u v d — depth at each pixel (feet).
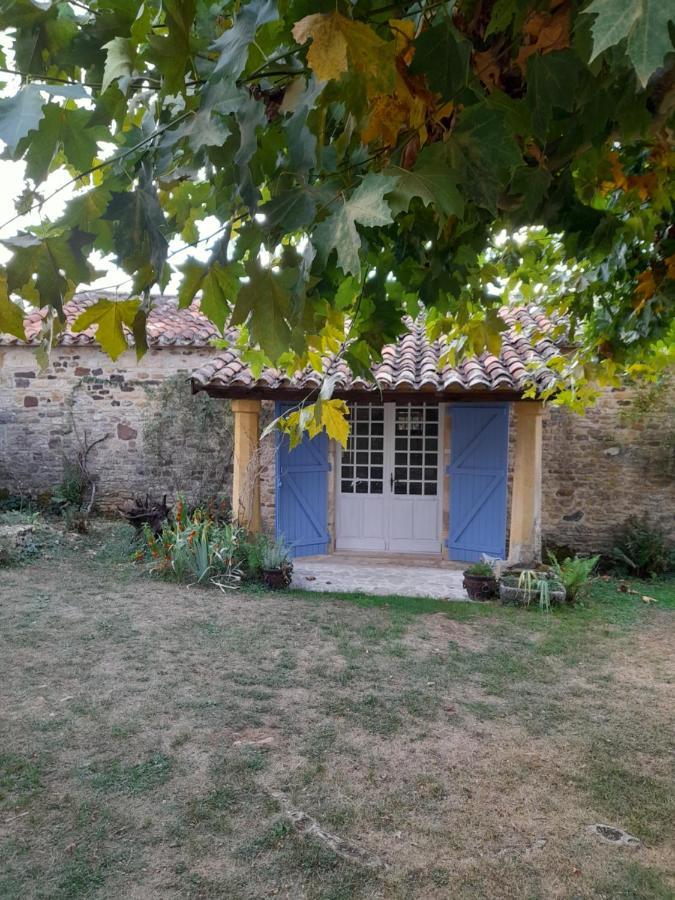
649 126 4.33
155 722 12.36
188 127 3.15
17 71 3.26
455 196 3.25
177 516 25.64
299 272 3.50
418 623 19.07
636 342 11.78
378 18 3.40
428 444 28.66
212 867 8.41
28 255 3.18
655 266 8.95
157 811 9.58
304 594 22.07
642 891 8.20
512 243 8.92
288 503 27.02
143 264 3.50
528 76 3.67
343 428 5.94
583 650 17.08
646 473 26.81
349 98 3.25
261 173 3.80
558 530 27.53
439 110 3.78
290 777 10.59
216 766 10.84
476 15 3.75
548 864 8.68
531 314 27.35
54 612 18.98
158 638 17.08
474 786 10.51
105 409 30.96
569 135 4.64
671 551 26.23
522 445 23.03
